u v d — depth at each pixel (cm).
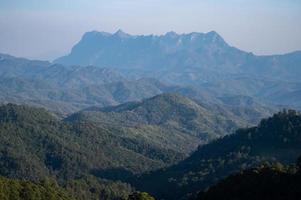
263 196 12712
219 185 14100
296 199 12025
